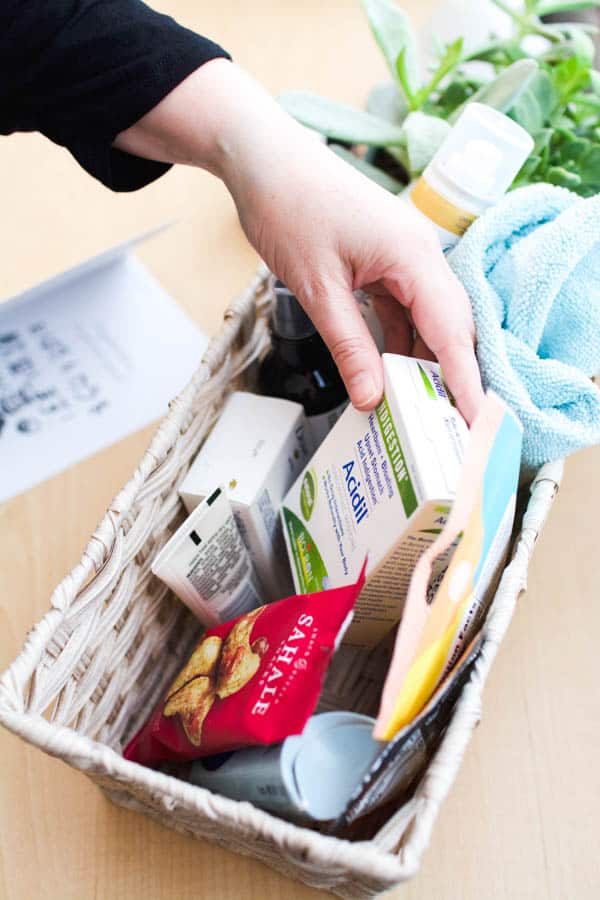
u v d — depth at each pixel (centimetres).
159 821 41
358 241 39
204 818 32
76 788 43
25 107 44
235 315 44
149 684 44
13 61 42
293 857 30
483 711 45
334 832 30
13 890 41
